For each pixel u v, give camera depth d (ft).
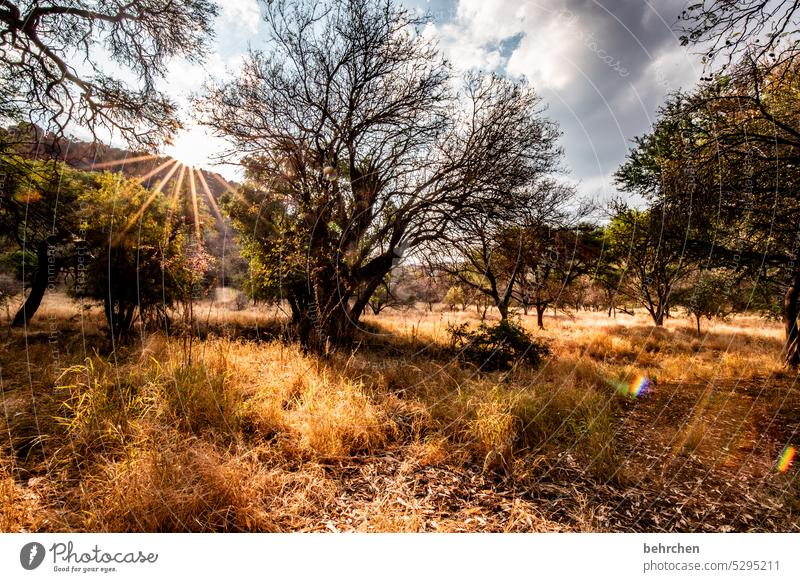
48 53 19.77
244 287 38.32
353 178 27.86
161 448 9.45
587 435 12.98
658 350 34.42
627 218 28.63
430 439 12.21
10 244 30.94
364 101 26.66
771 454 12.13
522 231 29.04
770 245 18.92
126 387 13.19
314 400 13.92
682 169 18.47
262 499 8.82
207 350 18.66
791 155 16.67
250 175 27.12
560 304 48.93
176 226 22.80
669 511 9.21
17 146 22.93
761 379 22.16
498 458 11.28
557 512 9.08
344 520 8.43
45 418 11.27
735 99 16.53
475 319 56.18
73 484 8.74
